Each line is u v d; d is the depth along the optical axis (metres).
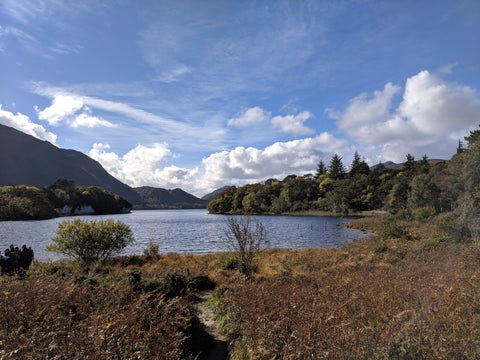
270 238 36.16
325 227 51.97
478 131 45.09
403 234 25.03
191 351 4.93
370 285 7.04
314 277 9.85
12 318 4.36
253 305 5.65
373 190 100.44
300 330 4.22
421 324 4.17
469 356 3.48
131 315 4.52
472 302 4.88
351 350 3.79
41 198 124.81
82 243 16.30
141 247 30.36
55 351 3.49
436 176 50.28
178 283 8.82
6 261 12.91
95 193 176.88
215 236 42.00
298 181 131.00
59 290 5.77
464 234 17.45
